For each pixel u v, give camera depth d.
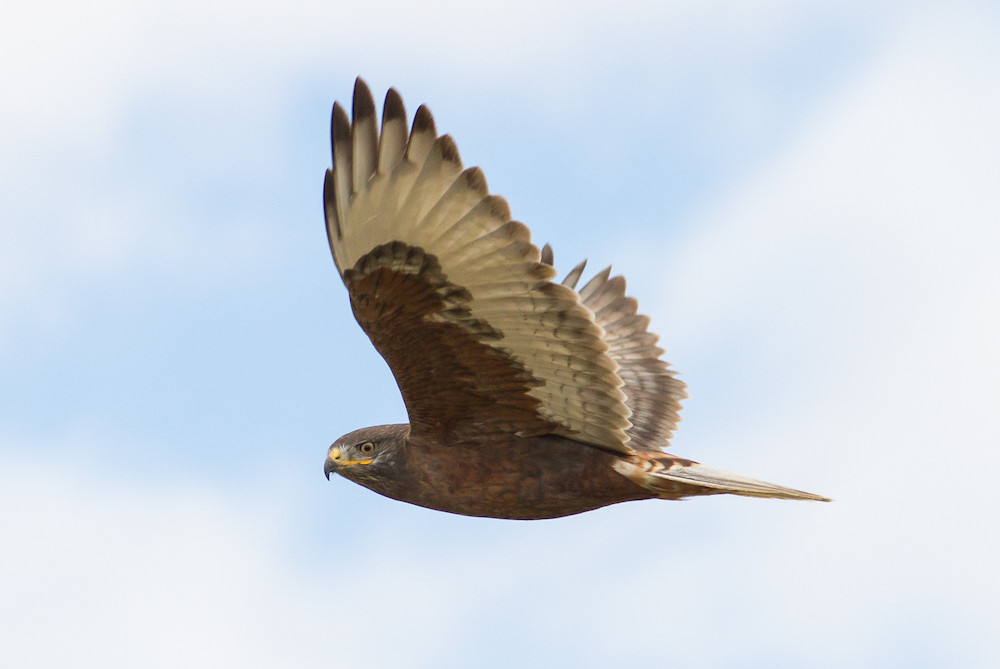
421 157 11.48
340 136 11.57
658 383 16.83
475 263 11.89
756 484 13.44
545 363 12.74
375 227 11.80
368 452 14.22
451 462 13.76
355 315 12.58
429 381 13.20
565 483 13.66
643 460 13.66
